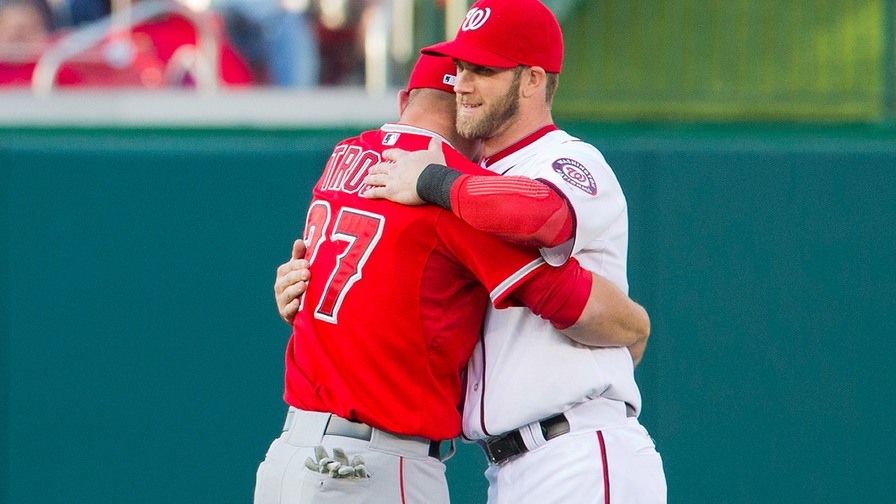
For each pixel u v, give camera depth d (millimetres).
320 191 9836
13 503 14383
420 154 9039
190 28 18266
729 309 14758
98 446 14461
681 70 19094
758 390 14797
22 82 17938
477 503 14734
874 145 14922
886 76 18484
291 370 9719
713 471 14781
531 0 9414
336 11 18312
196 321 14539
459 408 9883
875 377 14828
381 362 9086
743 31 18969
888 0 18438
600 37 19203
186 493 14586
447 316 9195
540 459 9523
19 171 14250
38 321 14312
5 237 14250
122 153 14383
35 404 14352
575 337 9227
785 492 14805
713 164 14758
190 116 17516
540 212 8477
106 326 14422
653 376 14734
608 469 9430
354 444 9125
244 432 14641
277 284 9844
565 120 18547
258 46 18297
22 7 17891
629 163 14688
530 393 9375
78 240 14344
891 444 14836
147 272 14453
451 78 9578
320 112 17844
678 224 14750
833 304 14797
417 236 8969
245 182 14539
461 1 18234
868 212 14773
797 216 14758
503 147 9602
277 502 9352
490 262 8797
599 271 9523
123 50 18156
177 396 14547
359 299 9109
